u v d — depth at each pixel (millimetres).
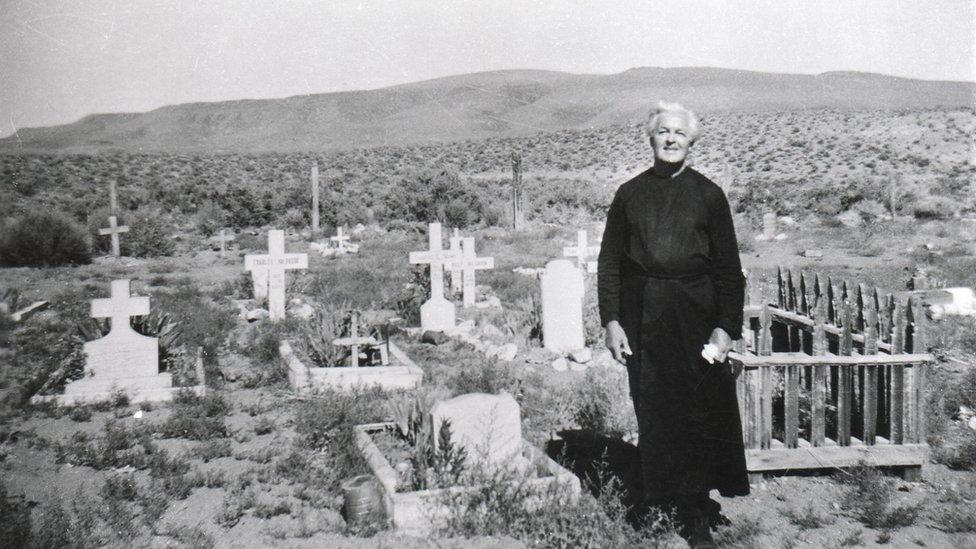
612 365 9016
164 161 68875
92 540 4324
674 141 4055
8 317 11711
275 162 74812
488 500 4602
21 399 7441
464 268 14047
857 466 5152
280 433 6594
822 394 5207
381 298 15055
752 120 81188
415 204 38094
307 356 9109
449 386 8125
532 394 7512
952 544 4195
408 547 4277
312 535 4484
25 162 54062
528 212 40094
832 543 4234
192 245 27609
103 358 7859
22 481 5379
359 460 5492
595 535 4242
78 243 22547
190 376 8484
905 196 36250
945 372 7965
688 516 4496
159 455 5793
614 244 4297
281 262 12250
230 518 4664
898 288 14844
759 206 37312
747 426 5168
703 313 4066
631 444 6086
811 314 6863
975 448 5555
